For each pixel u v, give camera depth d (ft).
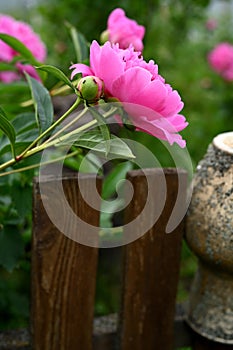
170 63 10.88
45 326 5.00
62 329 5.02
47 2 10.45
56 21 9.55
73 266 4.94
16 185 5.10
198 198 4.91
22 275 6.45
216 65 11.55
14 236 5.13
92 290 5.01
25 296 6.07
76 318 5.03
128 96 4.40
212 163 4.87
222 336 5.07
